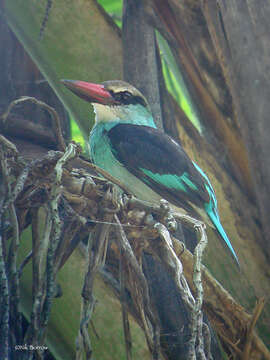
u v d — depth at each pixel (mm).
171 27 6578
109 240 4992
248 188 6508
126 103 7094
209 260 6289
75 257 5465
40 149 5742
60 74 6754
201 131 6910
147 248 4824
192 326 4051
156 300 5297
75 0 6770
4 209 4129
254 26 6086
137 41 6707
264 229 6195
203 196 6590
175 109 7109
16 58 6730
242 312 5293
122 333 5449
